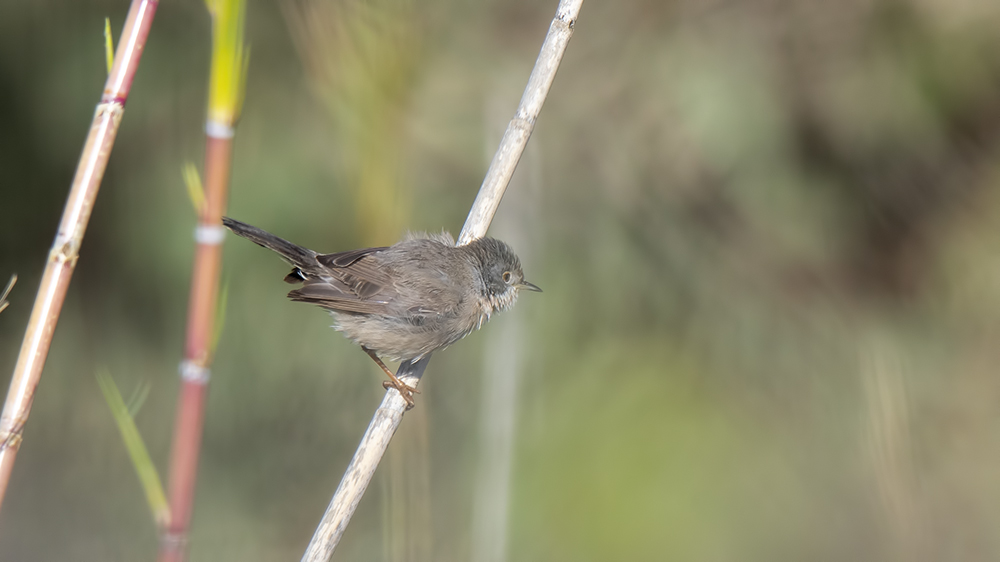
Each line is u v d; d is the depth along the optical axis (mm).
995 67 14305
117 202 12453
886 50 14344
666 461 11125
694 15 14469
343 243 11430
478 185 12438
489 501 9367
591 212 13586
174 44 12289
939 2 14156
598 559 10242
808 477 12164
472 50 13219
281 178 11484
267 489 12602
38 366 3709
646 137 14023
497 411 9883
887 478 8617
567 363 12141
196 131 12422
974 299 15000
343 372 12953
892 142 14516
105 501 12648
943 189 14961
